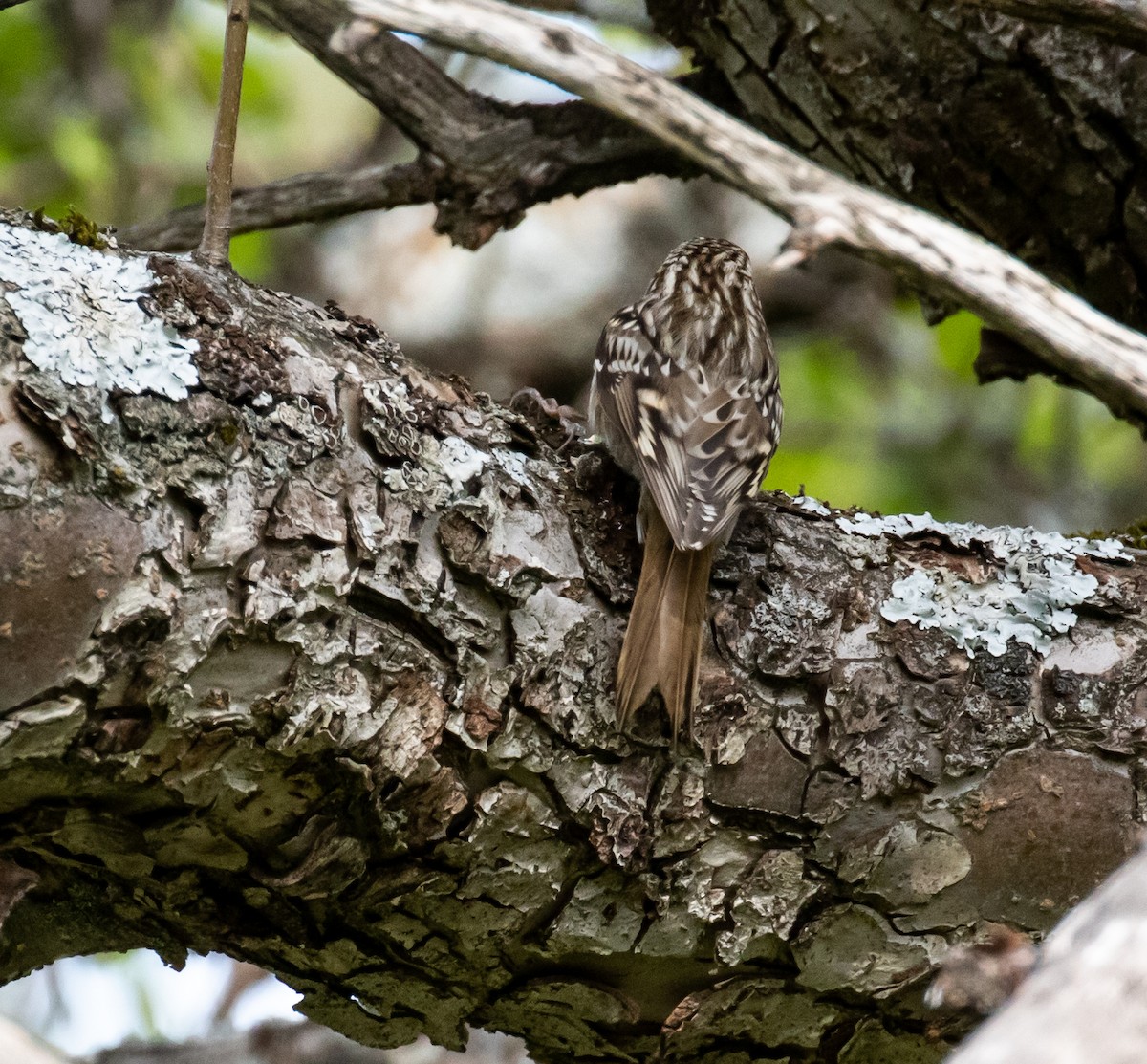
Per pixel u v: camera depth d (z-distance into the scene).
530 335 14.69
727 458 6.20
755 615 5.32
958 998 4.57
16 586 4.28
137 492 4.46
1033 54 6.52
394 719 4.80
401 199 8.04
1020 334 4.09
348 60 7.59
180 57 12.66
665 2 7.27
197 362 4.64
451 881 5.10
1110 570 5.62
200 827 4.84
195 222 8.14
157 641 4.46
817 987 5.48
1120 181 6.68
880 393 14.20
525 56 4.01
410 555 4.86
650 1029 5.65
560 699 5.04
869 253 4.04
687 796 5.18
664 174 7.99
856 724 5.29
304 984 5.61
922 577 5.49
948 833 5.33
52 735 4.41
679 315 7.18
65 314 4.50
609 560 5.25
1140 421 7.71
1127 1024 2.51
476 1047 9.58
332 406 4.86
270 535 4.64
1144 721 5.39
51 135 12.20
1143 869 2.82
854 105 6.94
